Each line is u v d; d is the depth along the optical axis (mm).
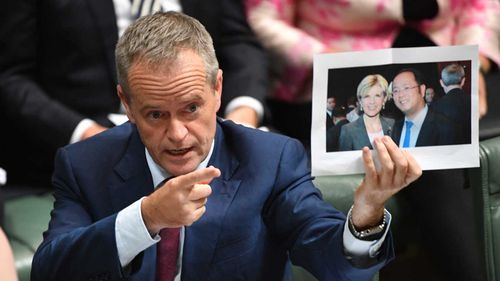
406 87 5672
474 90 5707
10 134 9148
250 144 6027
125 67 5465
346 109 5680
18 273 7453
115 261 5492
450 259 8633
